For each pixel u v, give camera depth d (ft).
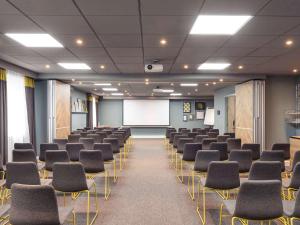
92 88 53.26
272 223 13.78
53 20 15.40
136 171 26.43
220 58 25.43
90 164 17.92
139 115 74.28
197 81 37.45
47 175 22.43
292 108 35.68
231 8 13.61
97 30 17.17
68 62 27.55
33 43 20.22
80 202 17.08
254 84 34.86
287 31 17.28
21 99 32.07
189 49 21.98
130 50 22.40
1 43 20.21
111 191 19.53
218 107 56.18
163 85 47.26
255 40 19.31
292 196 16.43
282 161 18.07
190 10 13.88
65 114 39.58
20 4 13.19
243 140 37.81
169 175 24.64
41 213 9.23
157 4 13.14
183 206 16.38
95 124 70.74
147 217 14.64
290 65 28.86
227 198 17.58
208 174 13.74
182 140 26.71
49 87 35.14
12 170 13.37
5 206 11.01
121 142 32.40
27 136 33.09
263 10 13.85
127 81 37.45
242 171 17.98
